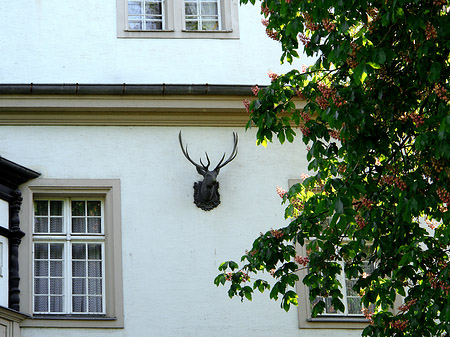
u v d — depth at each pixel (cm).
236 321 1730
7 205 1730
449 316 1184
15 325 1666
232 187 1809
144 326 1709
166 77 1859
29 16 1862
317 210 1243
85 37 1864
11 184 1741
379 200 1320
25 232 1731
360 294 1353
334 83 1319
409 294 1306
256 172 1825
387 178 1273
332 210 1207
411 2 1236
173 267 1748
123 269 1738
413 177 1250
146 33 1878
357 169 1312
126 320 1709
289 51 1364
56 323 1688
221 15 1925
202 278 1747
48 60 1842
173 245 1761
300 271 1775
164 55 1872
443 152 1148
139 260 1745
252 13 1919
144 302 1723
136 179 1792
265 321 1736
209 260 1759
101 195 1786
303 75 1373
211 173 1755
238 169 1822
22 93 1792
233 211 1794
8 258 1708
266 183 1820
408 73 1326
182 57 1873
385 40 1297
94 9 1884
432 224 1389
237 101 1847
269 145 1841
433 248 1308
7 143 1781
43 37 1855
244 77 1877
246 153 1833
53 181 1769
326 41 1305
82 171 1783
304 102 1850
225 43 1889
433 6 1241
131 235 1758
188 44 1883
